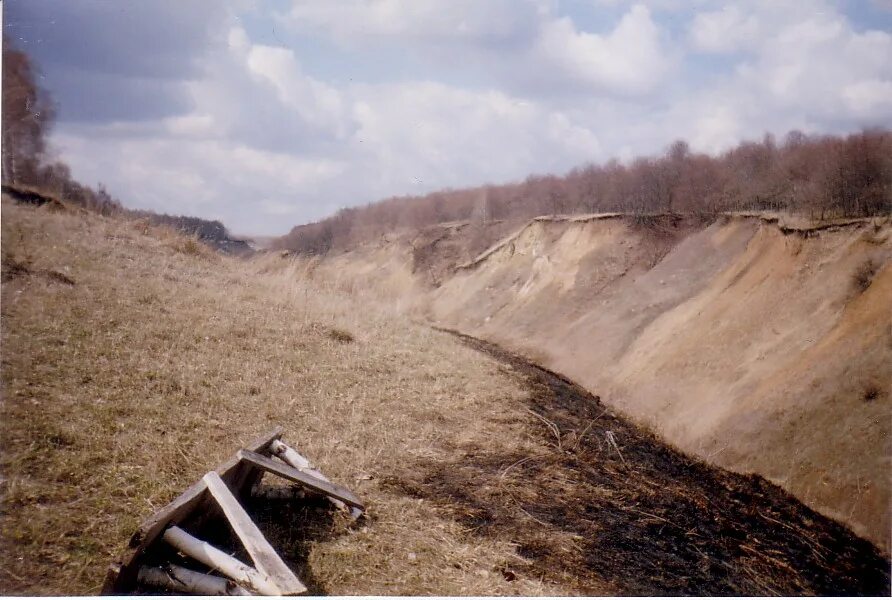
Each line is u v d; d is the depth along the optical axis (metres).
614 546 6.14
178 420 6.42
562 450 8.57
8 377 6.39
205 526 4.64
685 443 13.30
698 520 7.69
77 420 5.92
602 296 28.92
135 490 5.07
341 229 73.12
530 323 30.88
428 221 65.62
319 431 7.09
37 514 4.57
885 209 17.61
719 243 24.81
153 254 13.43
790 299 16.08
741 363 15.36
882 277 13.15
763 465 11.56
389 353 10.83
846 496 9.95
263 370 8.43
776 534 8.30
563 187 53.19
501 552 5.46
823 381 12.13
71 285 9.60
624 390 17.95
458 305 40.62
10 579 3.96
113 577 3.78
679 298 23.02
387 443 7.30
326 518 5.36
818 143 23.70
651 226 31.53
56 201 14.52
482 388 10.50
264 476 5.73
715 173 33.22
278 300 12.07
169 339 8.54
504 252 42.56
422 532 5.50
